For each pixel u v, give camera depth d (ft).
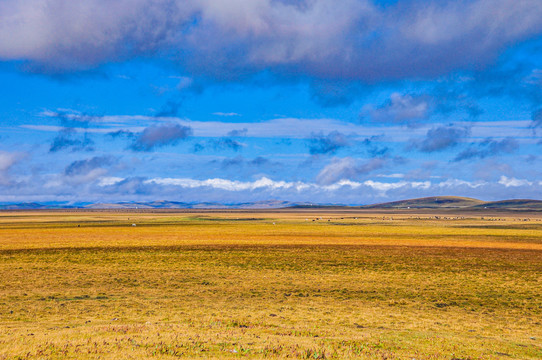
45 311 95.45
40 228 458.91
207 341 61.36
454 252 228.63
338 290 127.44
